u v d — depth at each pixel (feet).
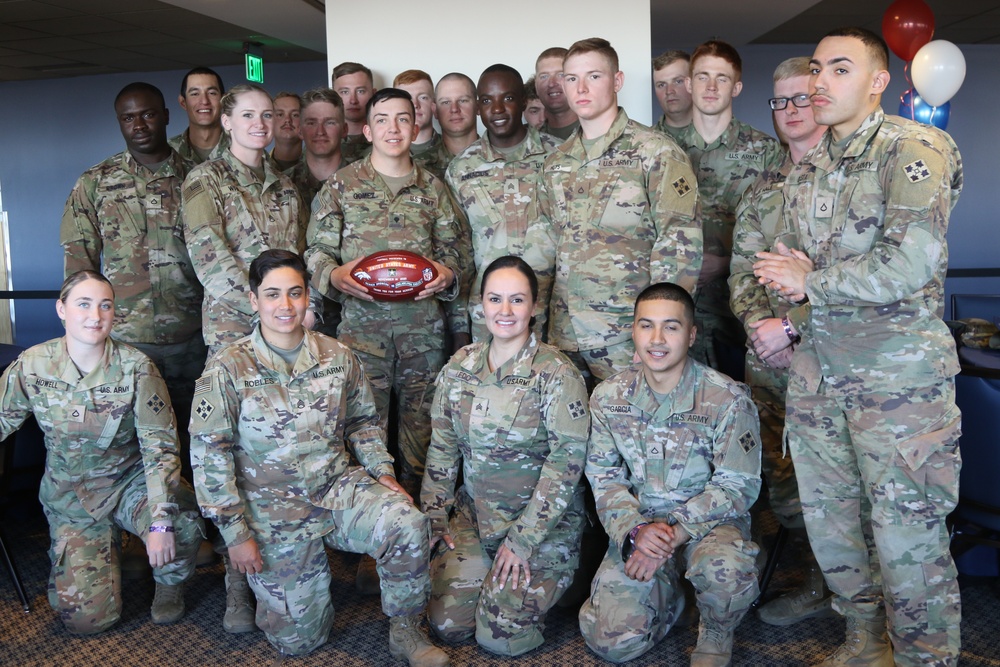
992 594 9.09
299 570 8.12
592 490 9.12
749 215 8.84
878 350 6.79
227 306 10.12
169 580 8.96
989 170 30.17
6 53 27.96
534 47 12.67
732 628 7.72
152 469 8.66
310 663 8.11
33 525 11.89
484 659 8.12
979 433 8.10
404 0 12.92
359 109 12.75
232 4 21.42
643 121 12.48
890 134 6.77
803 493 7.47
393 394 12.22
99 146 33.27
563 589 8.39
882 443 6.79
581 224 9.56
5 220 25.95
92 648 8.49
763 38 28.35
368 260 9.72
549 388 8.37
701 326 11.32
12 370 8.84
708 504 7.71
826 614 8.73
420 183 10.48
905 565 6.80
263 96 10.25
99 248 11.65
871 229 6.83
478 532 8.87
